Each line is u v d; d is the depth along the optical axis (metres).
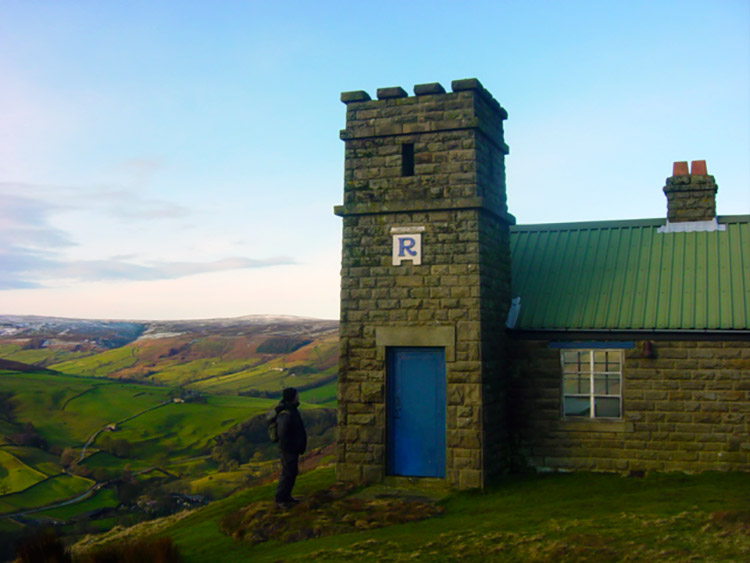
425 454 14.07
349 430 14.43
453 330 13.90
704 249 16.05
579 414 15.18
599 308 15.41
